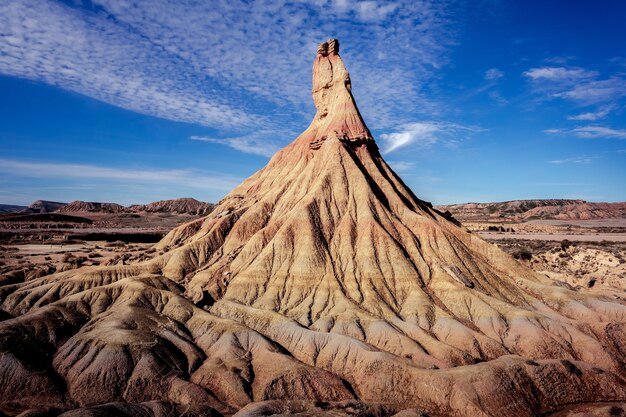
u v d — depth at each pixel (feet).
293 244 259.19
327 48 374.43
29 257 385.09
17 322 187.93
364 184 291.38
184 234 327.47
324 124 352.90
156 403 148.15
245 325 208.74
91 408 135.44
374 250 252.83
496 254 279.69
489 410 153.79
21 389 159.74
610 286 297.74
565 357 192.44
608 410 153.48
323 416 141.49
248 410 145.28
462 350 192.44
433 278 245.65
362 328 204.44
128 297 220.43
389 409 154.71
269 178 353.31
